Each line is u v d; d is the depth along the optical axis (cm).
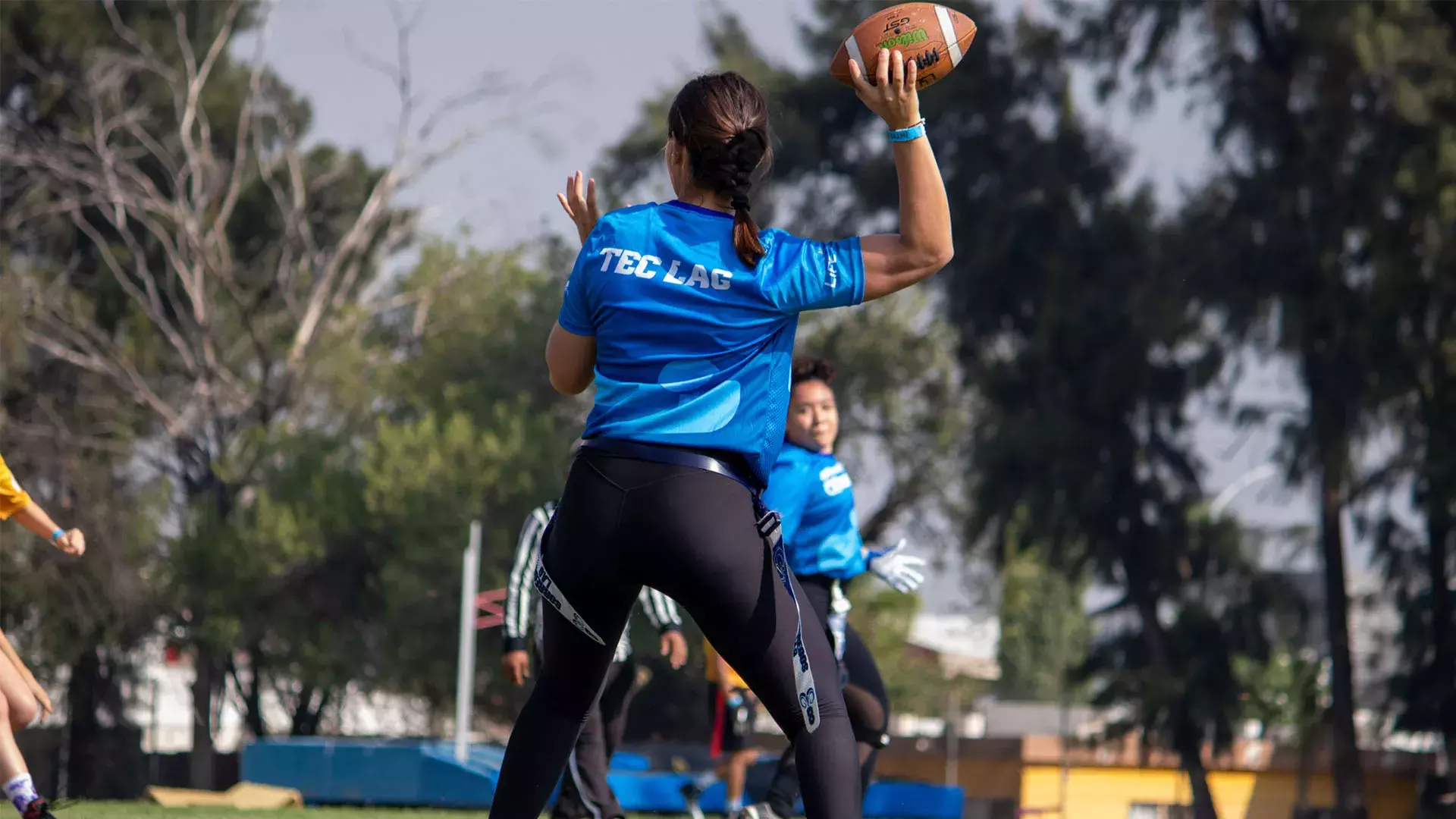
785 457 790
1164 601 5459
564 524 460
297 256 6322
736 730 1140
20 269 5766
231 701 6750
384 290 7106
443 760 1766
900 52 461
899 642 6162
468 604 2992
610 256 461
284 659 5319
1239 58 4975
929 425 6331
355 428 6216
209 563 5188
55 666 5184
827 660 468
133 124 5953
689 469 446
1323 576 5247
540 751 488
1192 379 5022
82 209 6500
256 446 5703
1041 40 5338
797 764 462
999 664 9712
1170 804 6172
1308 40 4678
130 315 6397
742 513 450
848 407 6353
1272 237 4781
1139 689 5178
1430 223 4428
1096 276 5119
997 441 5194
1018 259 5334
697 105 466
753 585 448
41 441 5128
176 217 5944
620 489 447
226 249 6000
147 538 5338
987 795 6216
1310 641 5412
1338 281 4709
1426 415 4647
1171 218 5138
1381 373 4634
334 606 5244
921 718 8112
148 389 5819
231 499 5741
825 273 456
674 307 452
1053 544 5344
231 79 6588
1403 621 5056
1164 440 5284
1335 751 5194
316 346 6072
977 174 5453
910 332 6331
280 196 6200
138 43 5997
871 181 5688
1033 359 5156
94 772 5959
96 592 5059
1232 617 5188
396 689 5259
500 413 5378
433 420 5291
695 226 462
